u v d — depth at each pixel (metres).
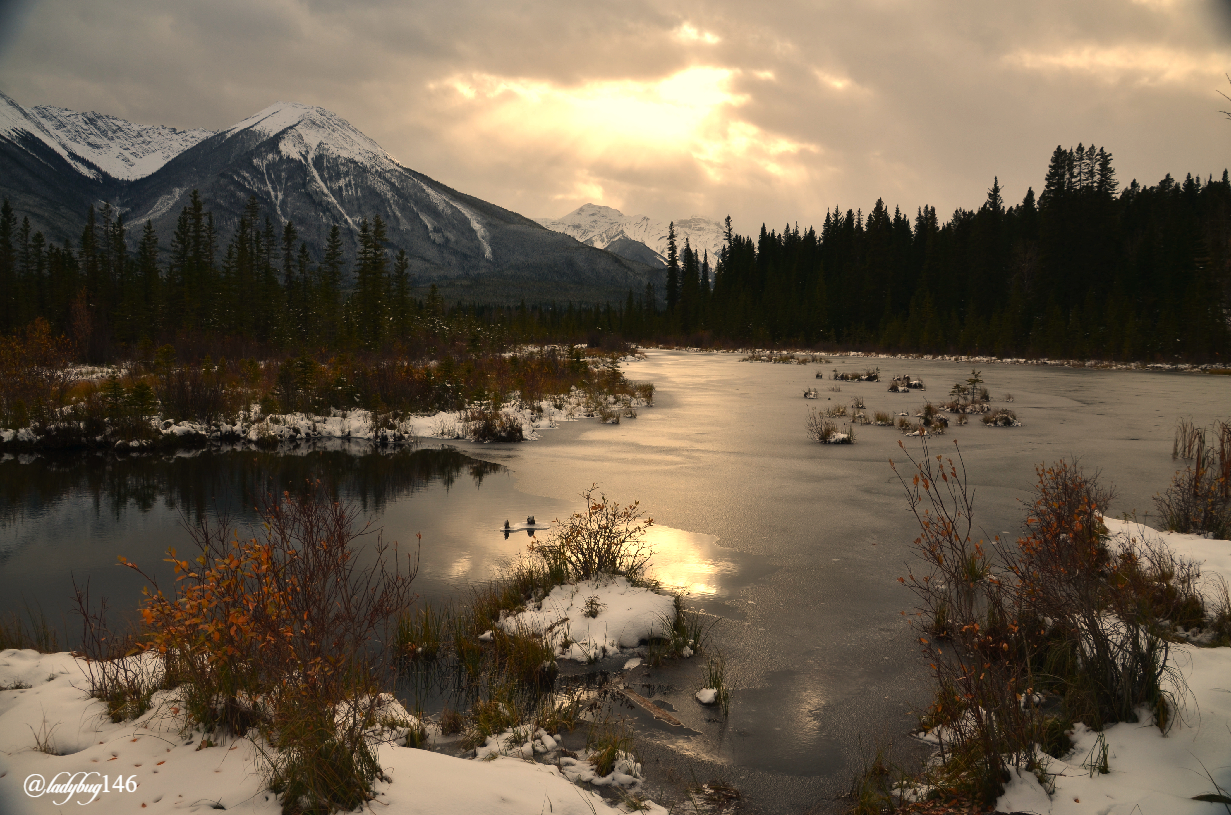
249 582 4.71
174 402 19.81
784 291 91.25
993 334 64.19
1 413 18.30
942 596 6.70
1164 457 14.73
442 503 11.57
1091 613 4.47
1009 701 4.05
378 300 47.00
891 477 12.99
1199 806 3.19
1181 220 66.00
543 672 5.55
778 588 7.36
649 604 6.52
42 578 8.38
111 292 52.56
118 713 4.13
